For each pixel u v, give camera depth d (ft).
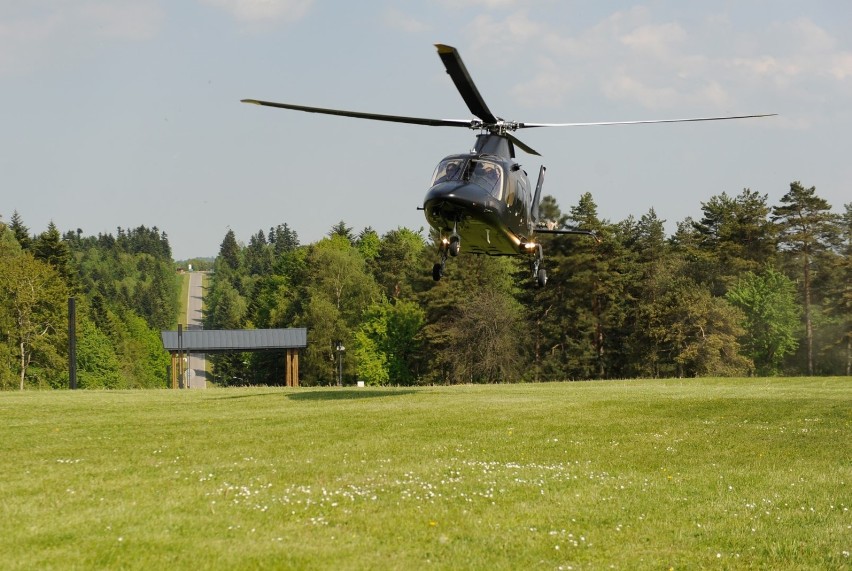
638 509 51.83
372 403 106.73
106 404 106.01
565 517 49.39
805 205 315.78
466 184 85.10
